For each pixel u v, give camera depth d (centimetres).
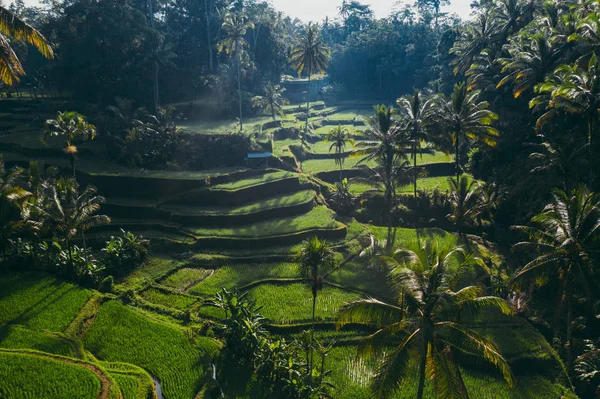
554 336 3406
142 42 6962
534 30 5831
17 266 3806
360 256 4306
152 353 2905
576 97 3512
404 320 2067
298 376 2661
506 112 6419
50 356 2727
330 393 2684
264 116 8156
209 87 8144
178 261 4172
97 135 6284
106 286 3619
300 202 5222
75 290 3522
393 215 5416
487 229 5081
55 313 3209
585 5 5016
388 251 4400
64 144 6025
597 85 3488
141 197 5259
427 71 10831
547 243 2905
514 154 5703
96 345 2970
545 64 4916
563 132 5181
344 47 12394
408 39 12231
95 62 6762
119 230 4634
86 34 6638
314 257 2622
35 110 7425
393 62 11769
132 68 7006
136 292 3625
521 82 5094
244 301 3419
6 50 2328
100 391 2459
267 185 5478
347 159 7031
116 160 5856
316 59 7556
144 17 7138
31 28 2364
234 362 2908
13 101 7681
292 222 4850
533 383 2844
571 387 2845
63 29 6844
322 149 7481
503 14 6862
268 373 2795
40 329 3016
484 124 5094
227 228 4706
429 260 2177
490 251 4631
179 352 2920
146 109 6731
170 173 5600
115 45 6712
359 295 3653
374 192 5519
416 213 5416
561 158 4150
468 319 3375
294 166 6356
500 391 2748
